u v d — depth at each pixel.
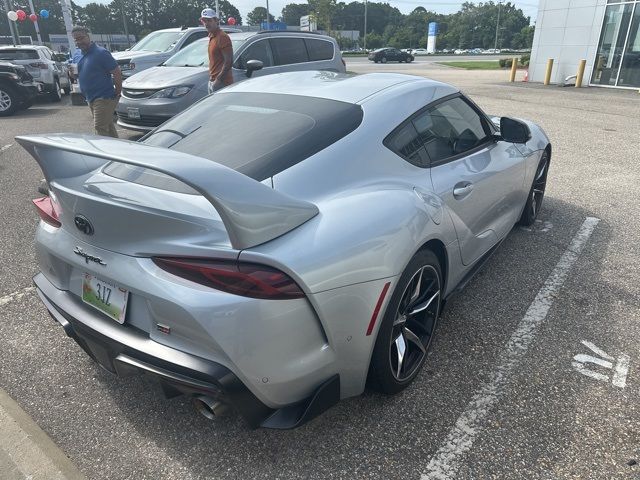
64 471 2.03
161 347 1.82
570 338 2.86
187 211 1.76
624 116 11.09
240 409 1.77
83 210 1.88
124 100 7.73
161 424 2.27
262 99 2.71
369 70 31.58
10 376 2.61
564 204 5.16
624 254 3.95
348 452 2.10
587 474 1.97
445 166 2.72
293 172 2.11
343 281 1.83
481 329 2.96
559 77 18.84
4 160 7.28
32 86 12.00
